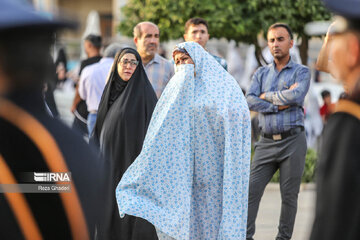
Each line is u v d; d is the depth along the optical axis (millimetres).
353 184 5809
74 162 5188
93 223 5305
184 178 13031
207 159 13211
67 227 5125
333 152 5992
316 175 6223
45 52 5121
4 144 5008
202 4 22844
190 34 18766
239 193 13211
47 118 5234
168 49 39469
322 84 36094
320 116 28750
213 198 13297
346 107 6055
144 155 13055
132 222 14359
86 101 20969
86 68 20906
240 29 22828
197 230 13406
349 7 5992
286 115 15773
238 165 13242
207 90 13305
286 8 22953
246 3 23047
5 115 5043
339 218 5871
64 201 5113
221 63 17781
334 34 6301
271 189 23547
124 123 15031
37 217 5047
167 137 13055
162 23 23359
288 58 16281
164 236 13609
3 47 4961
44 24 4910
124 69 15297
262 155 16078
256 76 16578
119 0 60688
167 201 13016
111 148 15000
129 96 15242
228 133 13031
